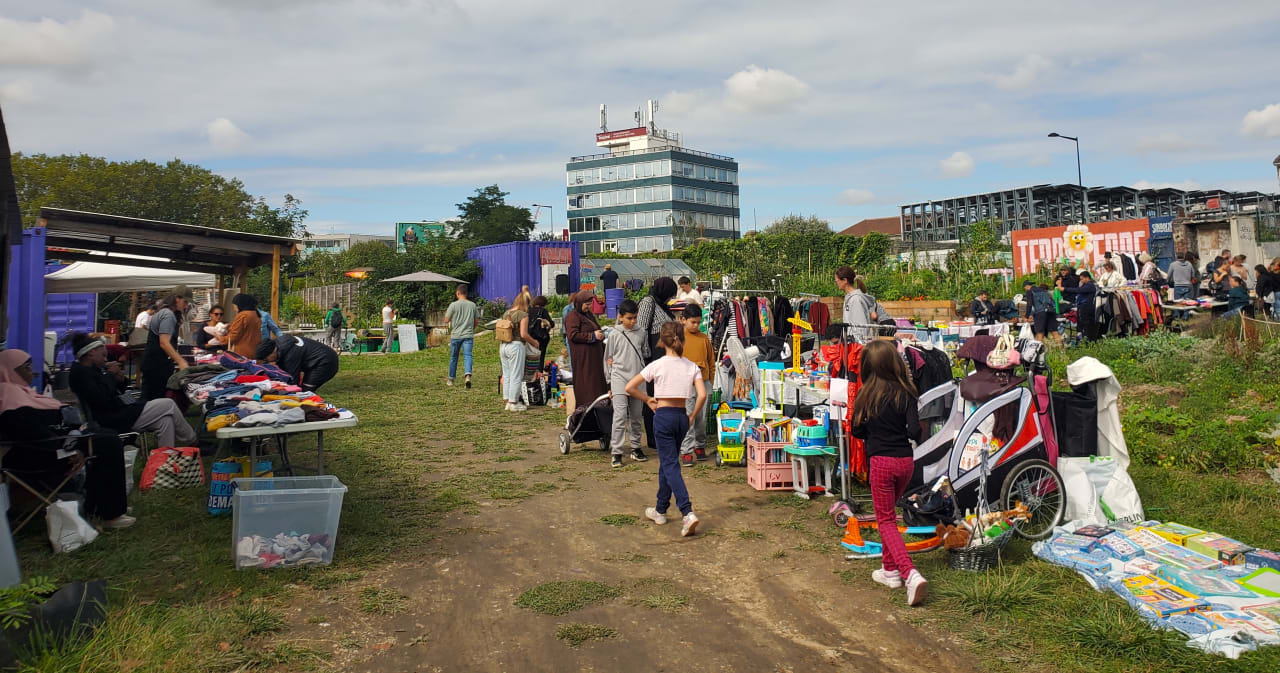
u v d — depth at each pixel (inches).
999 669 143.6
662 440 231.1
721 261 1565.0
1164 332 520.7
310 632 161.0
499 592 184.4
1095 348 507.8
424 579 192.1
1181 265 698.2
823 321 386.0
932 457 217.8
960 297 941.8
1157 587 169.3
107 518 223.3
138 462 298.8
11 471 210.8
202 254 629.9
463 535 226.2
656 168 3614.7
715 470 307.1
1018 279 966.4
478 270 1353.3
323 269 1899.6
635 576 194.2
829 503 257.1
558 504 259.9
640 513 248.8
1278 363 406.0
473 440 370.6
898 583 182.9
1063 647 149.6
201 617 161.2
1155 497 236.7
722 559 206.2
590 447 354.6
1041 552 193.8
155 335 346.0
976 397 207.9
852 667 146.3
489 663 148.9
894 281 1044.5
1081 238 975.6
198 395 264.2
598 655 152.2
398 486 281.0
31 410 209.3
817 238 1704.0
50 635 142.3
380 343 944.9
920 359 234.8
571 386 360.2
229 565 194.9
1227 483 245.8
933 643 155.3
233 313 661.3
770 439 280.5
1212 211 944.3
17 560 168.2
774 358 338.6
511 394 461.7
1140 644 146.5
